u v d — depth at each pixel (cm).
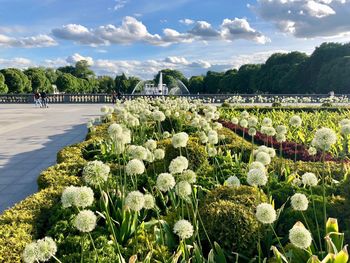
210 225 309
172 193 396
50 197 420
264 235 307
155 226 317
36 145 1124
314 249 273
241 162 573
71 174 524
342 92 5269
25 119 1967
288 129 949
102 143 711
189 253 280
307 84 5988
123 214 330
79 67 9650
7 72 5769
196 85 9381
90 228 228
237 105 2030
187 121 1044
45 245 213
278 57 7181
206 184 452
